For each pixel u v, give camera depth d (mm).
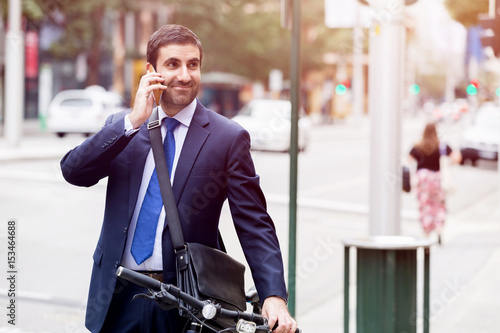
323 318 8031
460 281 9570
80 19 40312
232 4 50219
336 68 66812
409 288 5215
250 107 29719
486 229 14500
